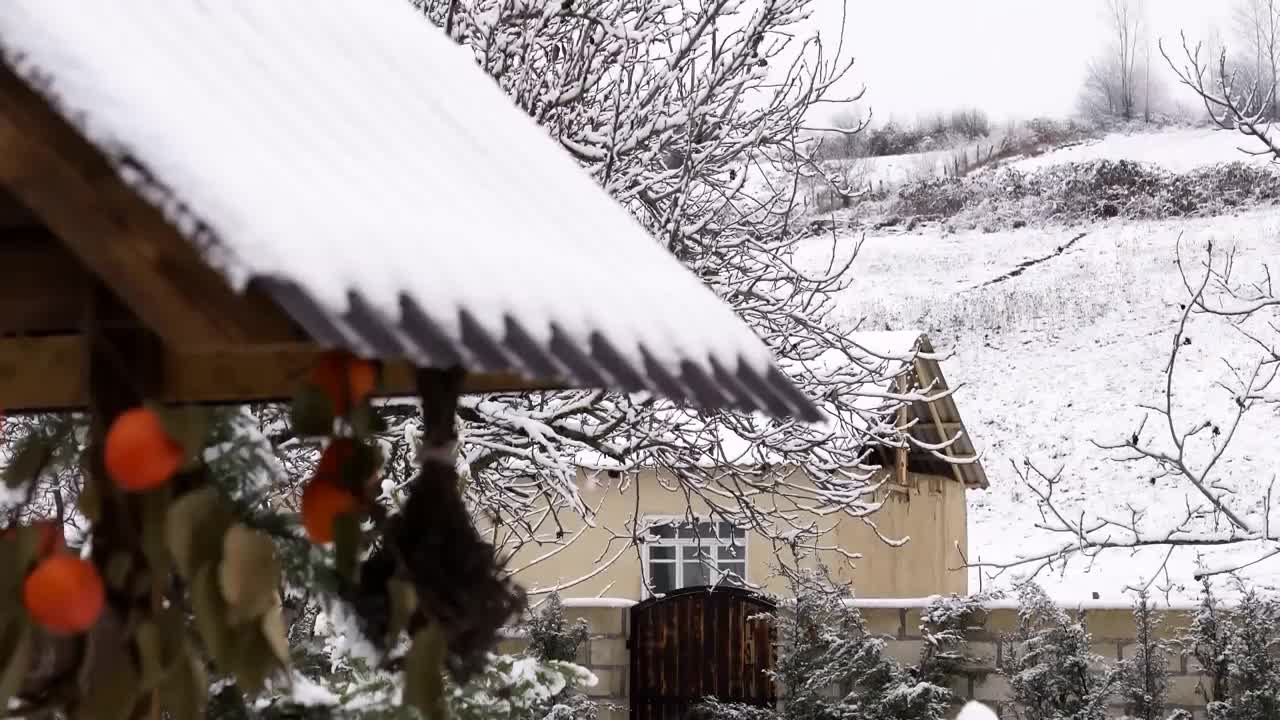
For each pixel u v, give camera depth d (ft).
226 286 5.04
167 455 6.01
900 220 160.76
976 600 35.88
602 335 6.44
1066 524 31.37
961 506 68.08
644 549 49.19
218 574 6.53
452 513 7.42
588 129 30.99
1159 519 93.50
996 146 171.73
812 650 36.40
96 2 5.48
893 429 31.65
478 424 28.14
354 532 7.15
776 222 33.58
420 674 7.10
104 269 5.06
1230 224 143.84
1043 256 146.51
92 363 6.11
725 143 32.09
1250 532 30.63
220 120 5.39
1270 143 30.89
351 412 7.16
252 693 6.66
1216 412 107.45
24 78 4.89
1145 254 140.87
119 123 4.87
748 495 35.01
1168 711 34.71
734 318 8.55
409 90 8.21
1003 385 121.08
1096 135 172.65
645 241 9.12
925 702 34.63
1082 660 34.04
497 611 7.48
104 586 6.33
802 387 31.40
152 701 6.61
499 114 9.63
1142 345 121.49
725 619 39.47
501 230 6.75
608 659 39.50
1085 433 110.11
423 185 6.54
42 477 8.76
